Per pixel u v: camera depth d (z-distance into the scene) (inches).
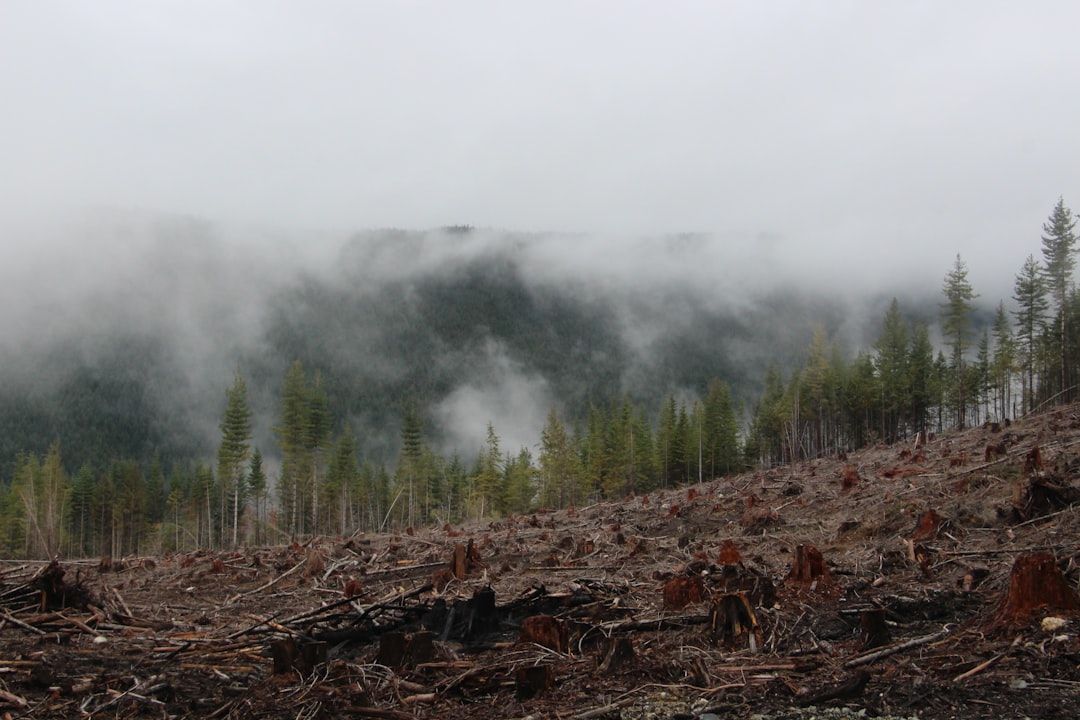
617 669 257.9
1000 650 237.9
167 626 392.8
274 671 277.0
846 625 293.4
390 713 229.6
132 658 317.7
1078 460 558.3
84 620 388.8
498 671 263.6
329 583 539.8
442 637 331.6
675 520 709.9
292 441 2544.3
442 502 3147.1
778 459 3147.1
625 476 2903.5
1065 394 2231.8
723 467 2945.4
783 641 283.6
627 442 2903.5
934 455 847.1
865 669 236.4
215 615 438.9
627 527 733.9
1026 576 255.6
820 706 215.0
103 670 296.4
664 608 347.9
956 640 256.4
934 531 442.0
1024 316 2391.7
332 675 264.7
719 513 725.3
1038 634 239.5
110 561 701.9
